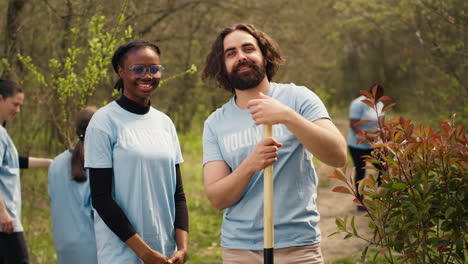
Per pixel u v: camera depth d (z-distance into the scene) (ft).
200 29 28.07
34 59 21.24
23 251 12.92
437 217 8.76
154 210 9.32
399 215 8.87
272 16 29.60
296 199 8.42
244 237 8.55
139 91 9.50
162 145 9.53
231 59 8.66
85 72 16.42
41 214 21.81
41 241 19.89
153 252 9.12
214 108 27.86
